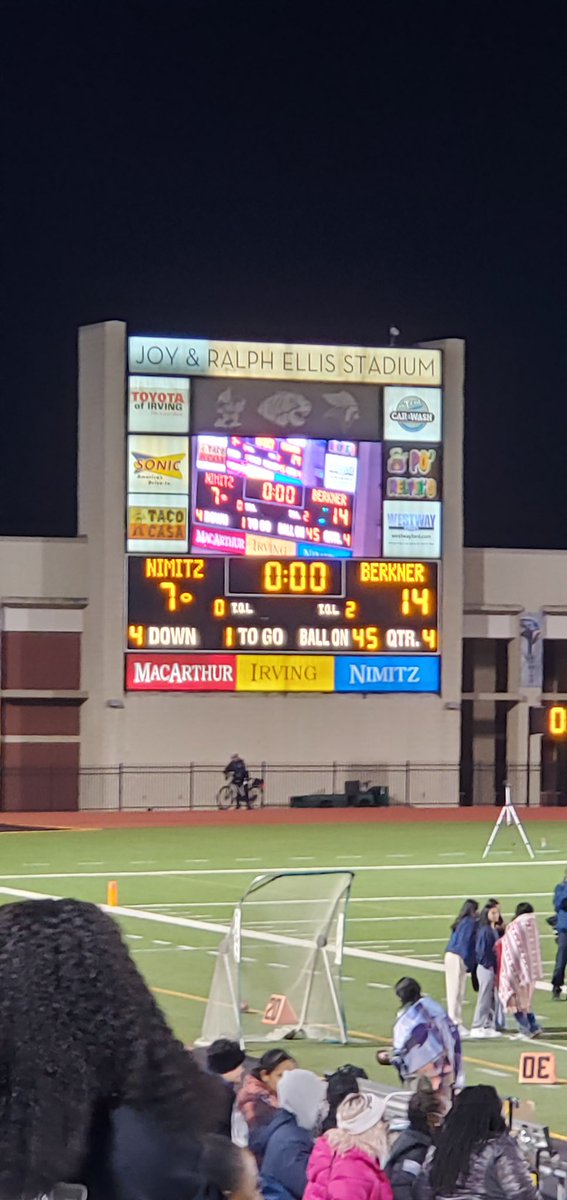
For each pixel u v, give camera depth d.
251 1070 13.41
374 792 80.56
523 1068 24.50
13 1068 3.23
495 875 53.00
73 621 80.12
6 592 79.25
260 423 77.31
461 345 80.19
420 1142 11.80
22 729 80.06
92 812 78.00
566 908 33.09
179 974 34.16
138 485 76.31
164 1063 3.31
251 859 57.44
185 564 77.00
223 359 76.94
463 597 86.12
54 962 3.31
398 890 48.97
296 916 27.59
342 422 78.44
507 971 28.53
